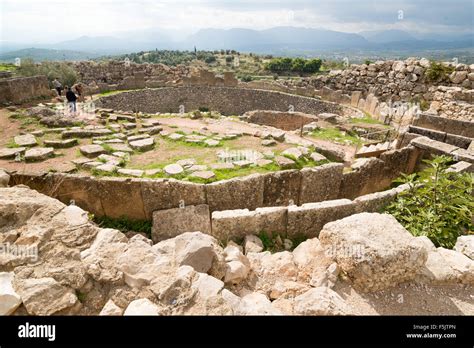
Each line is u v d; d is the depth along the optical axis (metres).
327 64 41.31
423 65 17.48
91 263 3.28
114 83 25.84
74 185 6.23
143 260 3.41
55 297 2.86
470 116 12.14
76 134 10.48
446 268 3.99
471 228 5.41
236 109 24.31
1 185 5.54
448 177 6.34
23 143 9.29
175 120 14.38
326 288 3.54
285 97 22.73
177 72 27.05
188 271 3.29
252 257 4.47
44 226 3.61
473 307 3.61
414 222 5.28
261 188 6.56
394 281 3.79
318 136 13.53
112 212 6.48
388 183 8.54
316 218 5.31
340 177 7.29
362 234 3.87
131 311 2.88
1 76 18.45
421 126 11.44
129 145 9.88
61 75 21.44
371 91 20.30
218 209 6.43
